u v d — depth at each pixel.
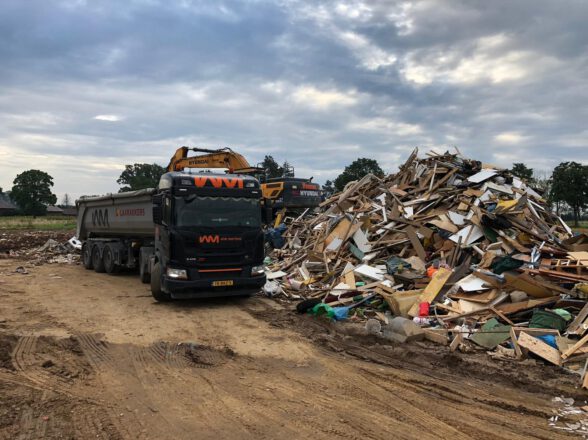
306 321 9.88
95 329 9.05
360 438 4.79
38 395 5.81
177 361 7.28
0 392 5.88
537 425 5.13
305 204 23.08
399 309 9.80
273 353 7.73
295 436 4.81
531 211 12.98
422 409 5.54
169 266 10.62
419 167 16.72
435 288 10.28
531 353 7.38
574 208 50.88
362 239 14.06
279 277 14.01
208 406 5.57
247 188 11.44
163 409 5.47
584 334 7.51
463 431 4.96
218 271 10.84
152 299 12.10
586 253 9.79
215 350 7.86
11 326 9.20
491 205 13.08
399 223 14.06
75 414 5.29
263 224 11.91
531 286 8.95
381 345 8.19
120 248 15.85
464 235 12.17
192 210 10.78
